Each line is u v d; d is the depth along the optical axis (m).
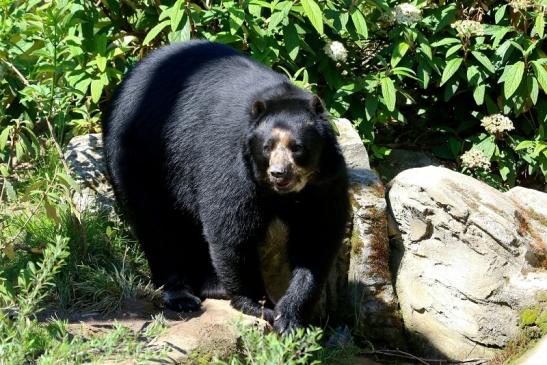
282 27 12.92
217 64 11.10
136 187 11.27
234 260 10.40
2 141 11.14
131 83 11.64
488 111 14.23
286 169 9.70
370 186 11.67
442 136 14.73
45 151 12.89
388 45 14.34
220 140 10.40
